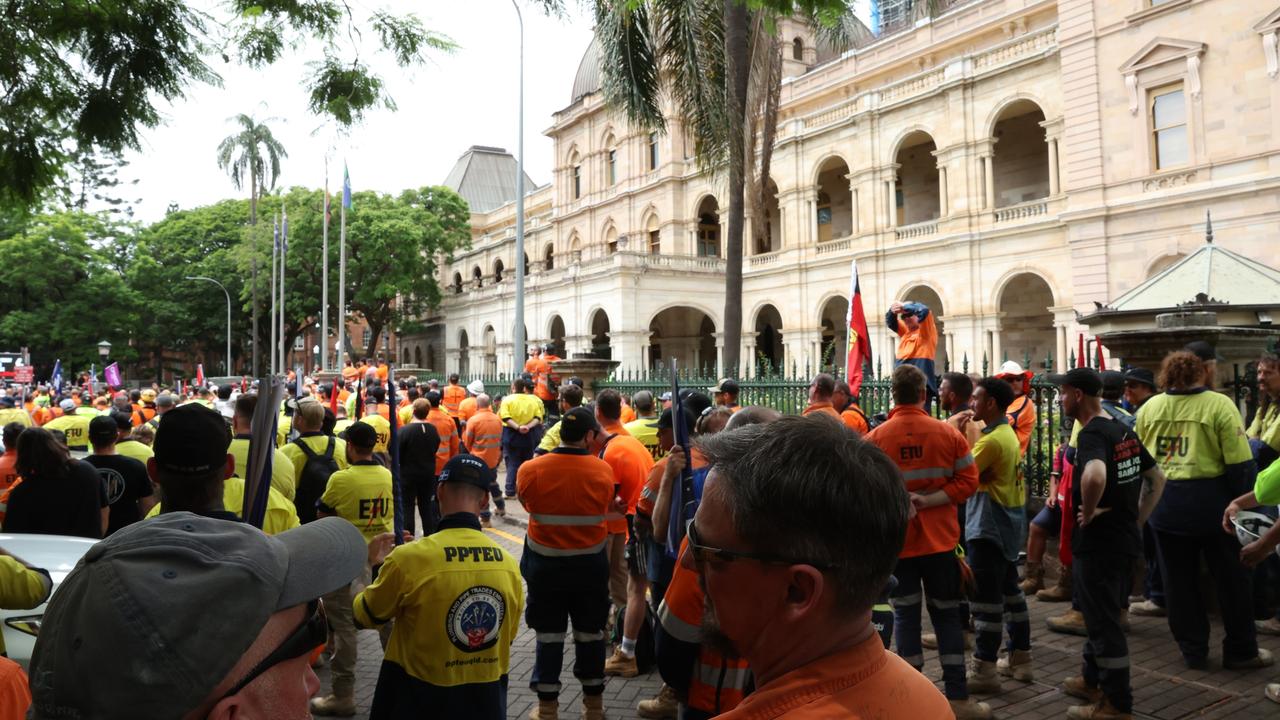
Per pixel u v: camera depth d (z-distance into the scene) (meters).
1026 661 5.79
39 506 5.53
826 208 43.19
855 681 1.32
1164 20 24.33
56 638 1.26
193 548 1.32
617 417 6.80
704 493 1.50
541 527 5.18
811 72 42.22
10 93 6.18
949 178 32.19
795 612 1.35
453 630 3.65
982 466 5.75
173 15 6.11
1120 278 25.58
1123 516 4.93
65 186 7.01
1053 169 28.86
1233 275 9.41
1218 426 5.66
